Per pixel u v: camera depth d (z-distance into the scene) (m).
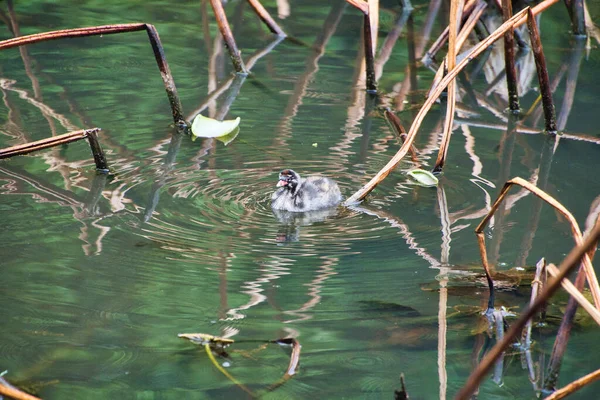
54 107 16.62
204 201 13.02
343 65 19.91
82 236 11.71
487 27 21.78
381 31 22.27
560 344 8.40
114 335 9.37
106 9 23.06
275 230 12.17
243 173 14.07
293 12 23.69
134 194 13.19
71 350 9.06
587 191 13.50
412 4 24.45
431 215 12.78
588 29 22.41
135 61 19.58
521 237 11.97
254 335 9.44
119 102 17.08
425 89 18.47
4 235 11.67
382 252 11.52
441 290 10.46
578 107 17.62
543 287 9.48
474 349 9.30
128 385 8.55
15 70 18.62
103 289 10.32
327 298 10.25
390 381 8.71
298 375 8.76
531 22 14.96
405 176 14.15
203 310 9.91
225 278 10.68
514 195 13.46
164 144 15.23
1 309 9.79
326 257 11.35
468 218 12.65
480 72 20.09
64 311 9.81
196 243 11.63
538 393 8.57
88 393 8.37
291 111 16.91
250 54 20.44
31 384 8.50
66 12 22.53
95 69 18.91
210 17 22.98
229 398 8.39
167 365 8.89
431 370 8.92
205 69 19.34
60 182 13.57
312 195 12.90
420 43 21.55
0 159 14.38
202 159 14.60
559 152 15.23
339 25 22.81
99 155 13.89
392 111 17.06
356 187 13.71
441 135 16.08
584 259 8.12
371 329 9.62
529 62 20.58
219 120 16.27
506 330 9.52
